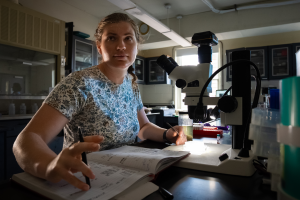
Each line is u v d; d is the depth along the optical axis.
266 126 0.51
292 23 3.74
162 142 1.20
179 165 0.76
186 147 0.94
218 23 4.30
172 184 0.60
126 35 0.96
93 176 0.49
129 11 3.06
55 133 0.79
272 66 4.14
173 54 5.36
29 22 2.63
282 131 0.31
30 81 2.76
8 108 2.74
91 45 3.94
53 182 0.52
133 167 0.65
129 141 1.15
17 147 0.64
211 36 0.97
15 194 0.51
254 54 4.39
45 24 2.81
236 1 3.94
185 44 4.79
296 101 0.29
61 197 0.46
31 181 0.55
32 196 0.50
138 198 0.49
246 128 0.72
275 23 3.85
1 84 2.48
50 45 2.88
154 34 4.91
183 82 1.00
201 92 0.87
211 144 1.03
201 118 0.89
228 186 0.58
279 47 4.08
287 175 0.31
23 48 2.64
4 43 2.43
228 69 4.57
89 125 1.00
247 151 0.72
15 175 0.59
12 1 2.53
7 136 2.30
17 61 2.62
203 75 0.96
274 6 3.86
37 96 2.81
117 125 1.06
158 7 4.21
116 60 0.96
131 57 0.99
